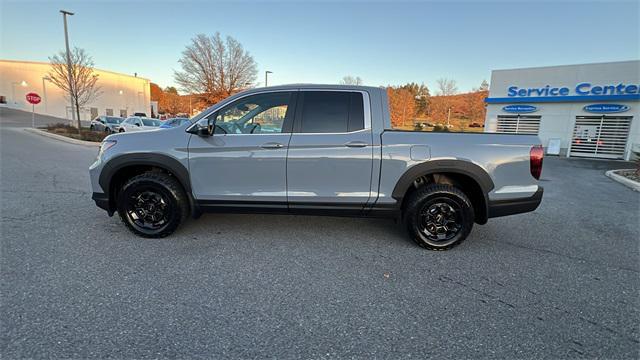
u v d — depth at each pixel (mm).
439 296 2738
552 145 18109
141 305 2486
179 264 3182
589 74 16969
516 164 3574
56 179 7086
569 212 5672
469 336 2236
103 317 2322
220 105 3756
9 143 14453
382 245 3818
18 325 2197
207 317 2371
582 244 4027
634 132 16172
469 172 3543
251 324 2309
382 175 3602
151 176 3740
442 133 3641
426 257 3518
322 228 4336
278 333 2223
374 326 2322
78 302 2488
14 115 42219
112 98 51906
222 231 4125
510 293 2814
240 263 3250
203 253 3451
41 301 2479
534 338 2230
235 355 2006
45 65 46281
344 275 3064
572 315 2512
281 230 4219
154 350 2025
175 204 3748
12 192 5797
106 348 2025
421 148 3562
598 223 4980
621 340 2229
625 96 16109
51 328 2182
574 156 17828
